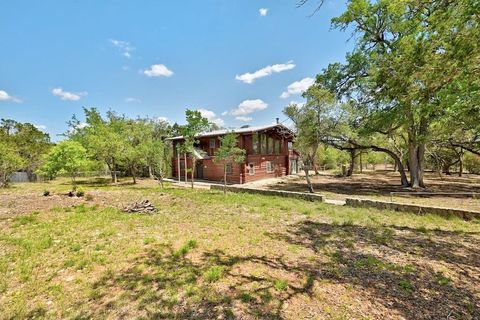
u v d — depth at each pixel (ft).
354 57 50.24
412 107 17.63
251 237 19.01
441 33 13.02
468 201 36.04
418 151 54.34
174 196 40.57
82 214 26.37
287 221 24.20
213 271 12.75
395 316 9.17
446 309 9.61
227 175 73.87
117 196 40.16
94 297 10.73
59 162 70.28
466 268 13.39
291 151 99.30
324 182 71.56
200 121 50.62
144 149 63.26
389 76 18.12
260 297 10.50
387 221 24.09
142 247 16.67
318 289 11.18
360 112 51.55
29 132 90.94
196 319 9.11
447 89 11.75
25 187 56.85
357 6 43.24
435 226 22.24
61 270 13.33
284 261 14.44
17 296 10.87
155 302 10.23
